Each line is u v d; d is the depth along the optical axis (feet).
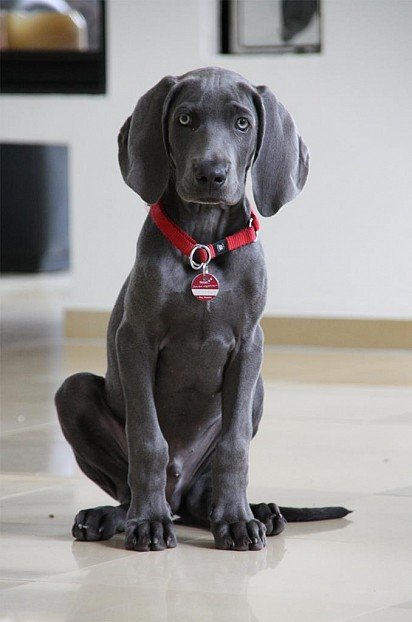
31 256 41.65
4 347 25.41
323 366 22.76
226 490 11.01
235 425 11.05
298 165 11.12
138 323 10.89
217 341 10.94
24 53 26.61
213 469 11.09
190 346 10.96
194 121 10.52
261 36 25.79
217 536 10.88
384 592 9.57
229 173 10.27
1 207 41.27
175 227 10.79
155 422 10.96
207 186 10.21
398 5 24.36
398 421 17.30
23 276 41.29
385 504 12.58
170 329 10.92
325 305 25.09
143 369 10.94
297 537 11.29
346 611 9.09
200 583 9.80
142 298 10.80
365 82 24.63
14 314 31.22
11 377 21.63
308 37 25.46
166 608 9.16
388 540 11.18
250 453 15.16
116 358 11.41
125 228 25.96
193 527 11.80
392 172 24.61
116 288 26.12
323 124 24.82
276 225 25.12
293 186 10.99
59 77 26.55
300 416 17.75
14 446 15.75
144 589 9.64
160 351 11.09
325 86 24.77
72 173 26.11
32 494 13.11
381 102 24.57
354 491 13.17
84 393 11.72
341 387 20.39
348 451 15.25
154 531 10.82
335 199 24.88
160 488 10.99
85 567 10.28
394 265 24.70
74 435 11.86
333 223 24.90
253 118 10.68
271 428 16.84
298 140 11.13
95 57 26.40
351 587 9.71
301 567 10.28
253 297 10.93
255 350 11.12
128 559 10.53
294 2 25.48
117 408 11.70
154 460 10.91
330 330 25.13
